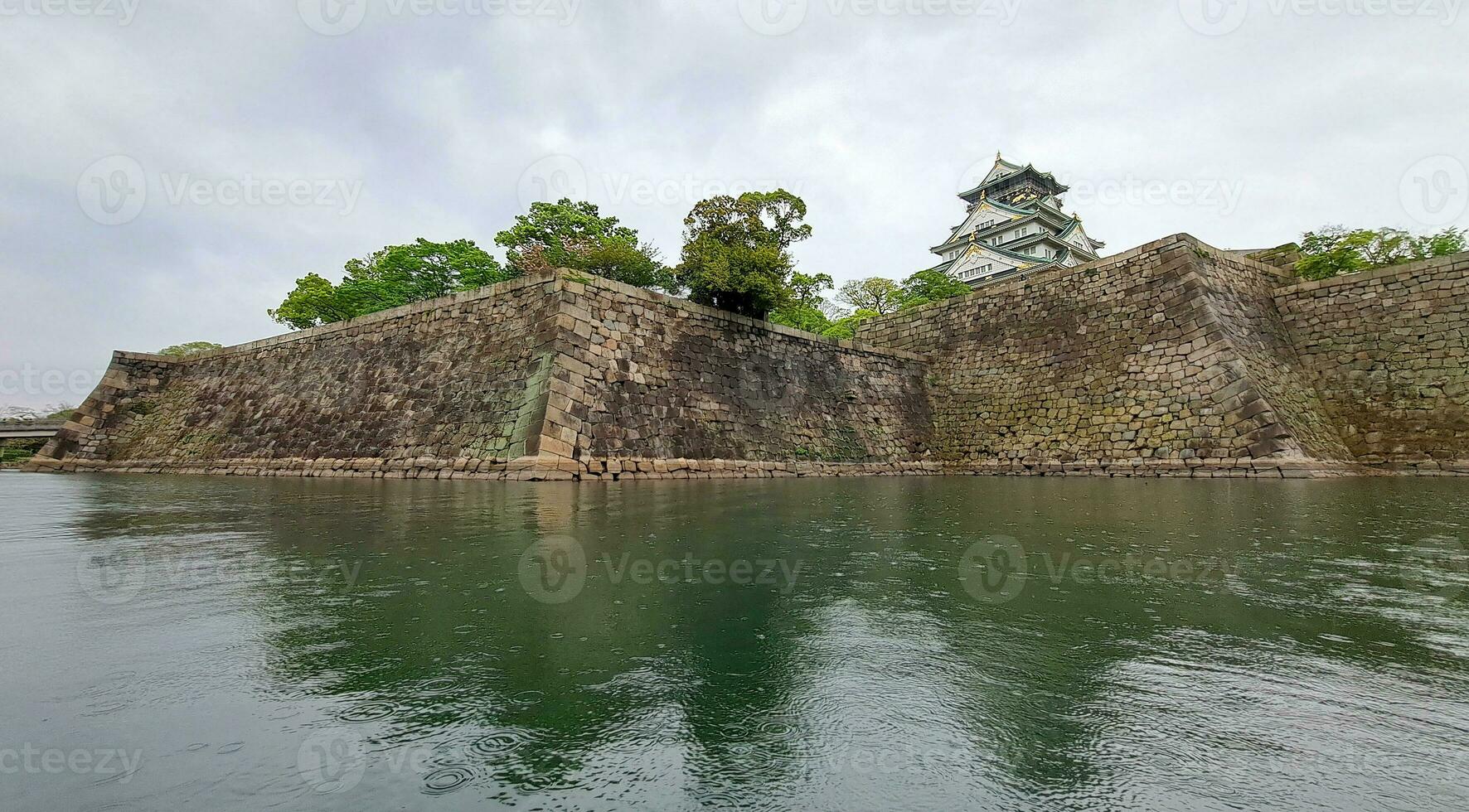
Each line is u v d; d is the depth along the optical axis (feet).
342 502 26.23
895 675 6.95
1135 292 58.13
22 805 4.31
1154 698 6.32
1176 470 49.29
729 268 55.83
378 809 4.38
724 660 7.43
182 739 5.38
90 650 7.61
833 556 13.99
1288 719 5.82
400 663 7.26
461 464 43.68
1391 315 53.01
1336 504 25.25
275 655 7.48
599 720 5.85
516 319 49.47
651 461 45.09
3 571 12.01
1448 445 46.88
